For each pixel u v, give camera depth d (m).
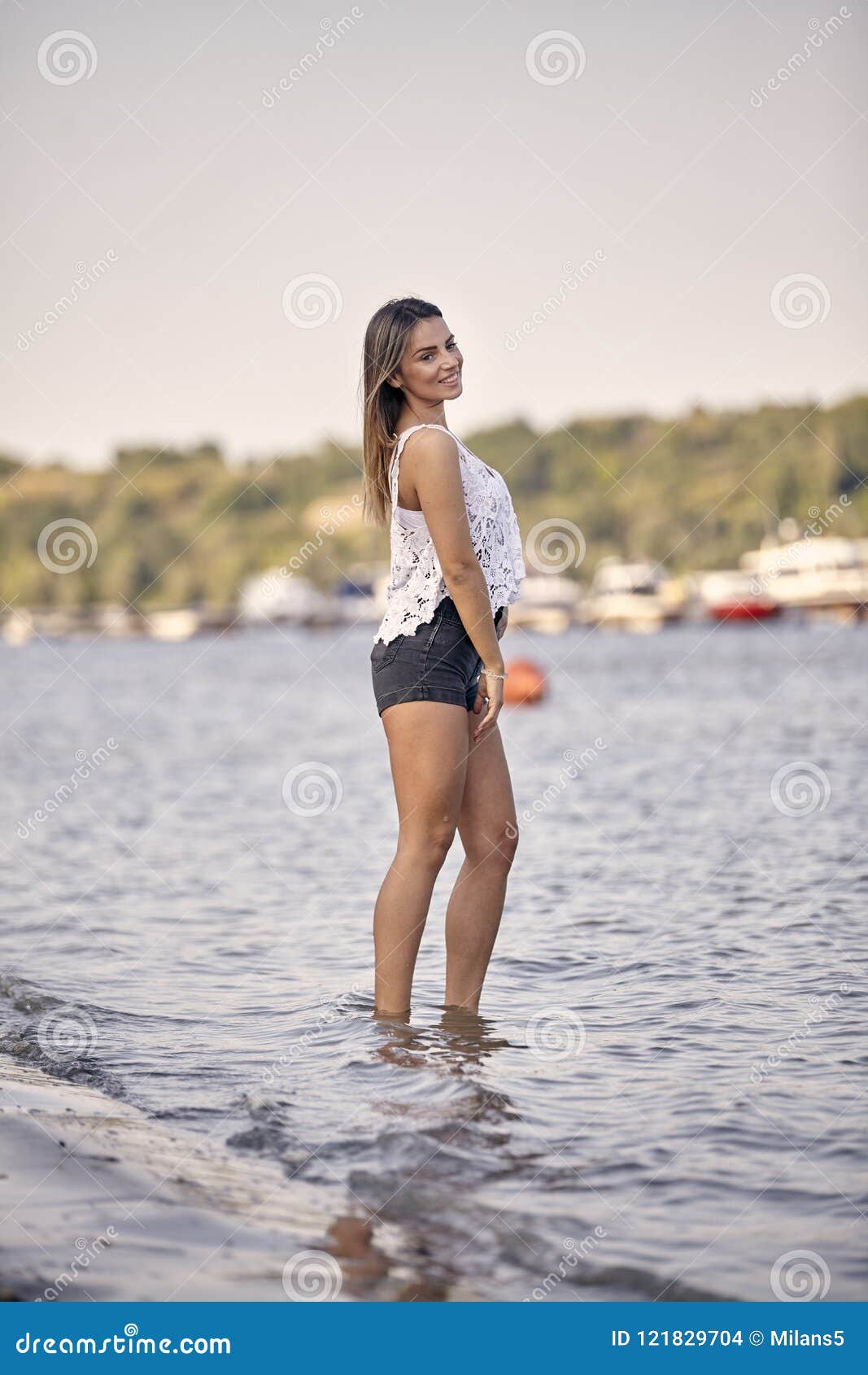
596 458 82.12
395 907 4.83
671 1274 2.92
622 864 7.90
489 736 4.93
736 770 12.30
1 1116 3.89
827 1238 3.07
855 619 68.50
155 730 21.44
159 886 7.93
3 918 7.10
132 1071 4.39
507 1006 5.02
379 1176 3.44
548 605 84.44
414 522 4.72
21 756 17.02
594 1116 3.81
